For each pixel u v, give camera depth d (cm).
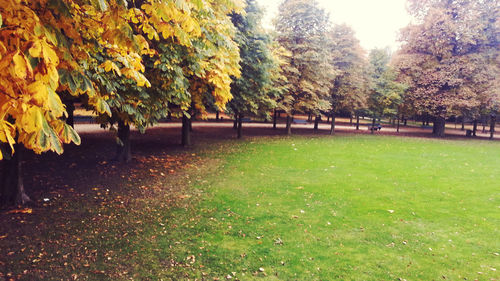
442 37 2981
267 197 895
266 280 472
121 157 1289
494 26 2884
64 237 588
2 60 202
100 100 322
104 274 471
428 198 927
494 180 1170
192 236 618
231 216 735
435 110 3128
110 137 2014
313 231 664
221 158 1502
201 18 602
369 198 913
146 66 777
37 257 509
